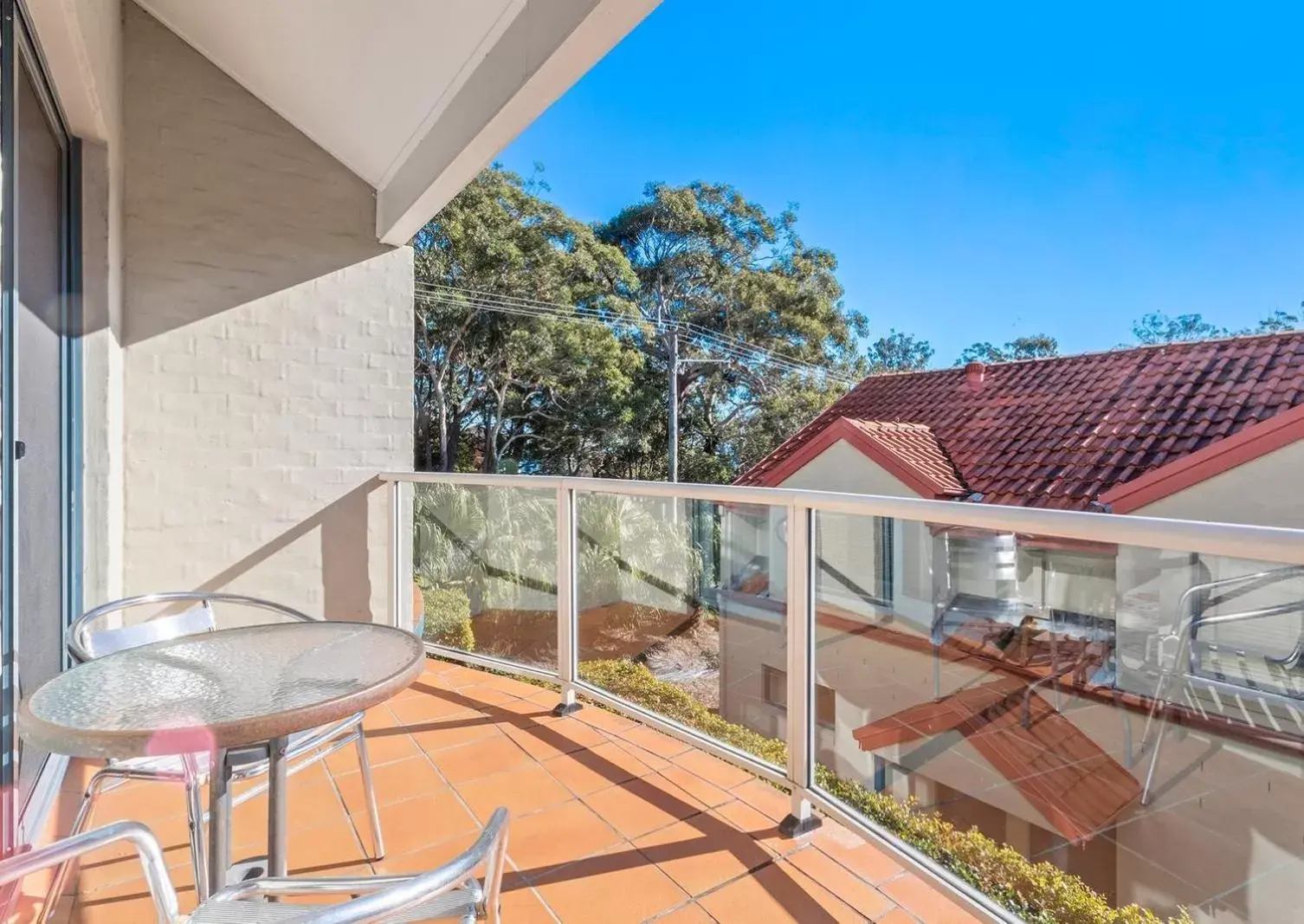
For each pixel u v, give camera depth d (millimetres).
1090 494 7246
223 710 1053
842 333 23359
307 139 3484
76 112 2420
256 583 3348
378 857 1778
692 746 2361
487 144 2580
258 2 2674
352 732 1811
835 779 1900
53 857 839
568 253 17969
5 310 1663
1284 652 1158
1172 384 8227
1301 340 7801
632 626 2535
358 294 3594
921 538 1869
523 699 2857
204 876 1390
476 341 17297
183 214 3205
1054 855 1519
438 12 2340
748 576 2146
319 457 3488
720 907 1583
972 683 1714
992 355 31422
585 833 1881
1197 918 1304
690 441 21641
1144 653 1383
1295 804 1156
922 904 1593
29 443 1984
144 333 3125
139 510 3111
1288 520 5801
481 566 3172
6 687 1662
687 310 22188
